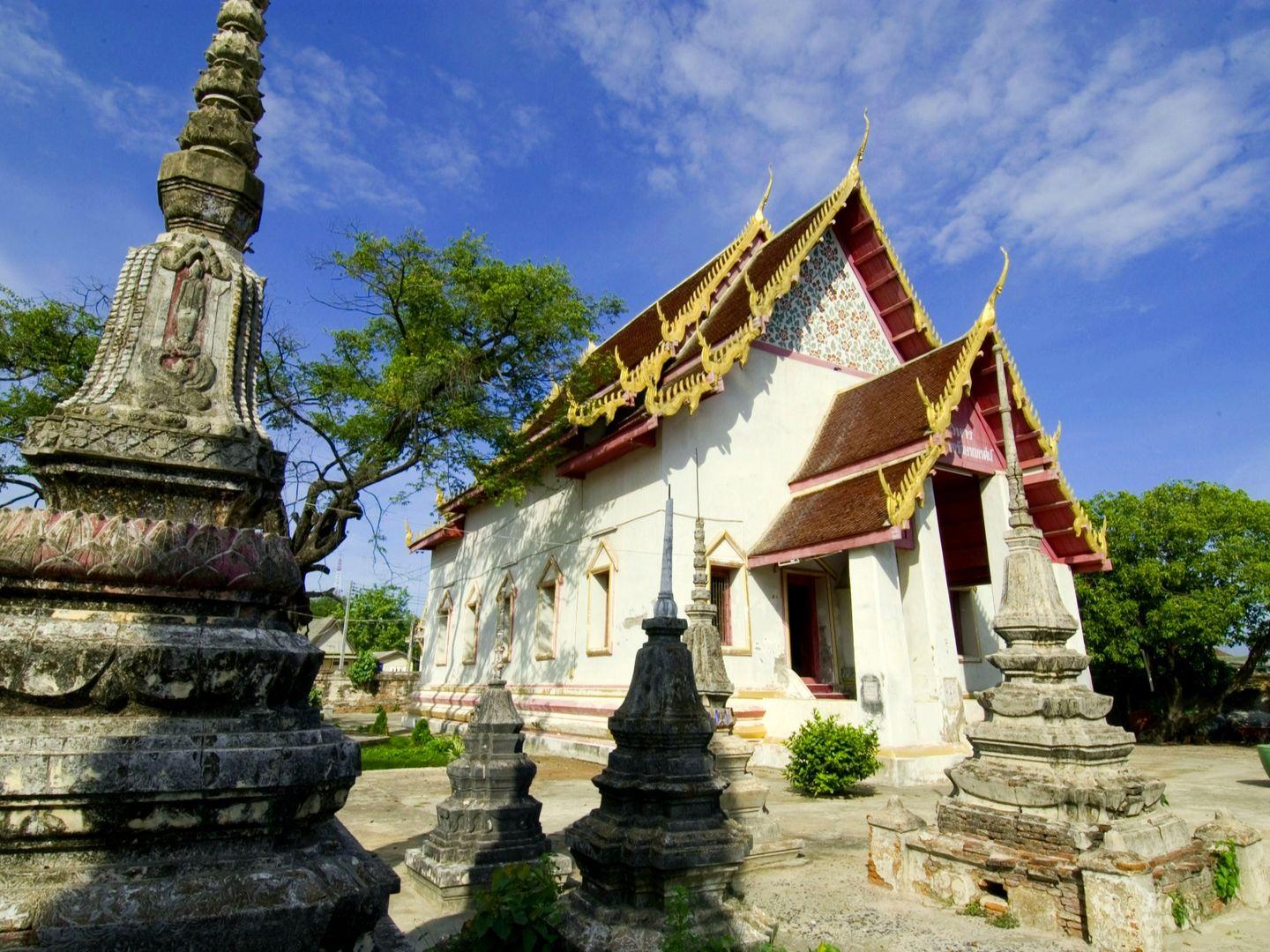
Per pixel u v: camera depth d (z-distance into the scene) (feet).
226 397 12.25
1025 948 19.04
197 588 10.49
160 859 9.20
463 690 85.51
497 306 62.03
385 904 10.44
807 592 64.75
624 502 61.93
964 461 56.08
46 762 8.66
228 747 9.57
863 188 73.36
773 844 27.73
